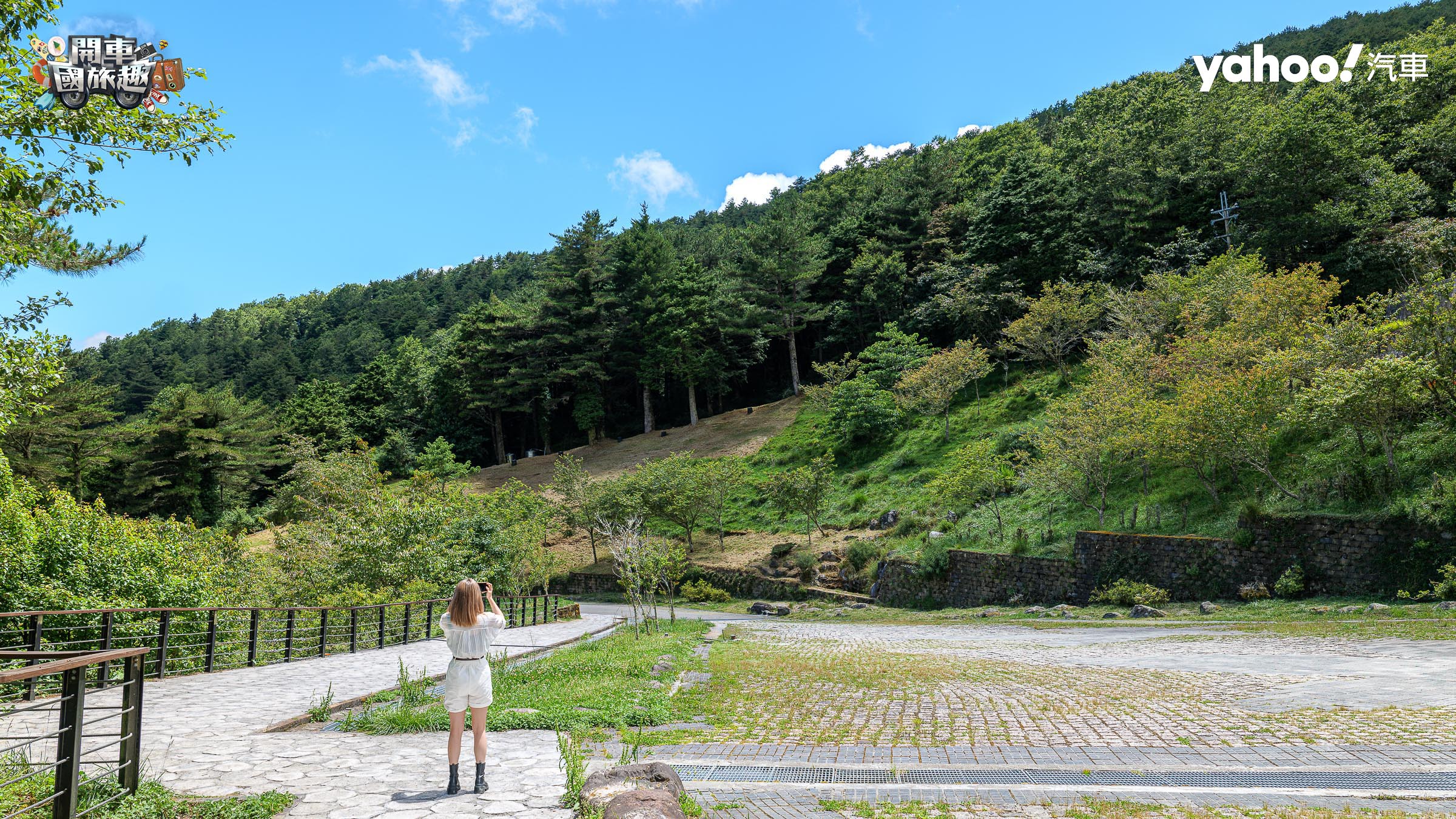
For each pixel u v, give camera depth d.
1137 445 28.20
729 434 64.44
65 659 3.95
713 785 5.42
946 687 10.66
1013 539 33.16
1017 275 54.22
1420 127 43.06
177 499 57.22
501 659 13.40
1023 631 22.28
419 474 37.78
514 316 72.75
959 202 69.81
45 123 8.28
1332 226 39.00
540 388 73.12
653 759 6.27
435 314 141.88
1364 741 6.46
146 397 116.88
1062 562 29.36
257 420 64.50
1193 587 24.69
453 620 5.04
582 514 50.62
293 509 52.38
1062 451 32.00
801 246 69.94
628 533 23.81
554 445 77.81
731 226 142.50
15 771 4.98
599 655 13.88
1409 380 20.64
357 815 4.41
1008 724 7.79
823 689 10.58
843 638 21.75
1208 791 5.02
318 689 10.20
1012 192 55.41
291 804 4.63
